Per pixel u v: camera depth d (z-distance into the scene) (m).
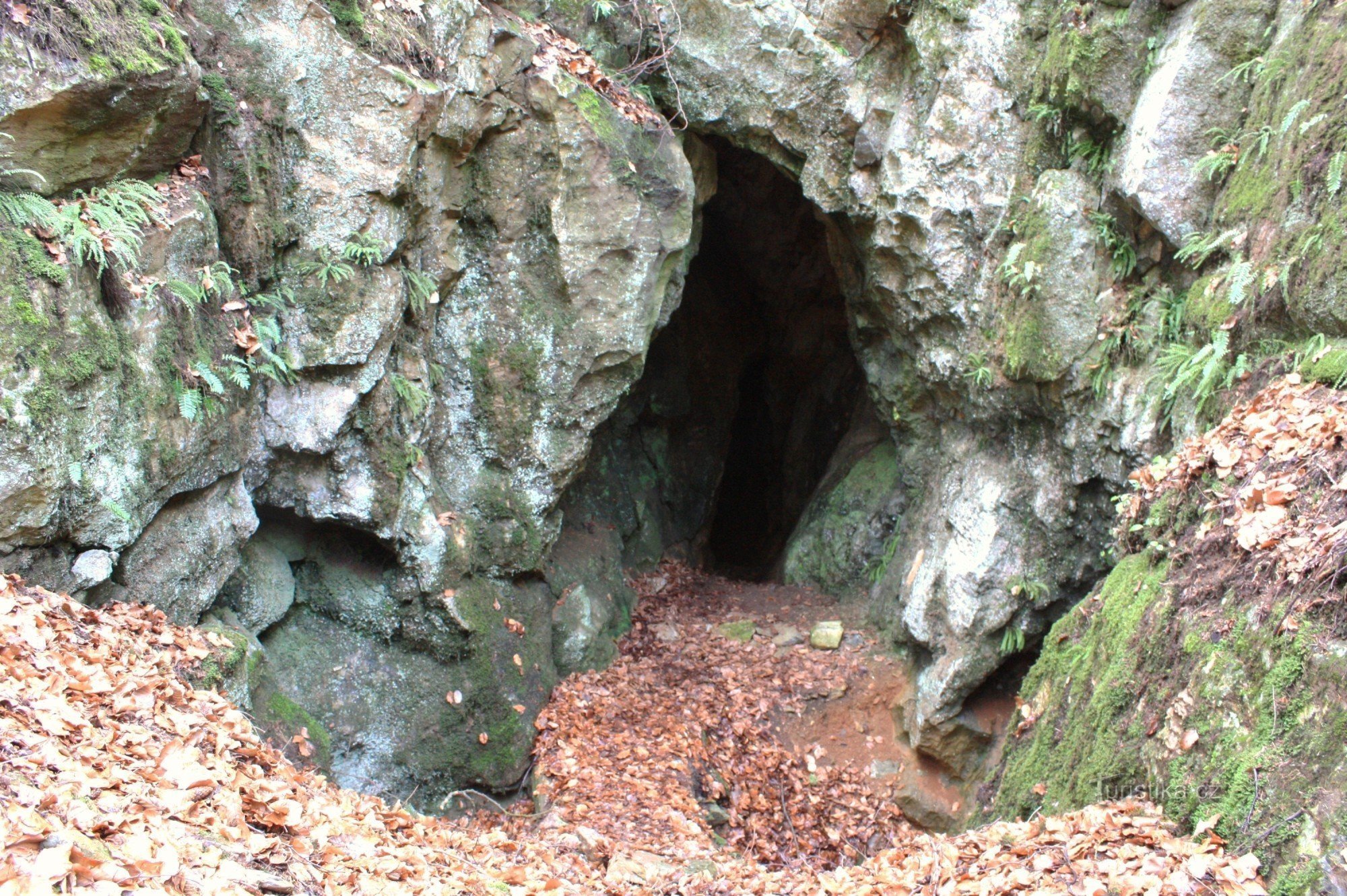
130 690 4.26
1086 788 5.25
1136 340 7.34
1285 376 5.67
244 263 6.38
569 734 8.16
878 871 5.24
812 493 13.44
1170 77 6.97
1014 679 8.77
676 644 10.11
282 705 6.54
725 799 8.12
